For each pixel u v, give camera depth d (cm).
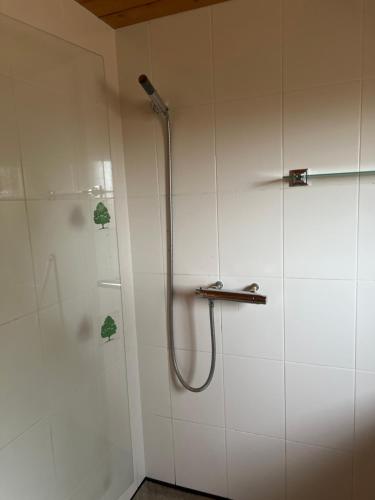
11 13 98
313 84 119
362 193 119
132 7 125
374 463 131
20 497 102
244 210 134
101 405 137
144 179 146
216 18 126
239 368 144
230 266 139
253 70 125
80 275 124
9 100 96
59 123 113
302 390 137
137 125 143
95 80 129
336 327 129
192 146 137
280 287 133
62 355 117
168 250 146
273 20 120
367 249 121
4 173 95
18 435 101
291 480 144
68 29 117
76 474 125
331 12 113
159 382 159
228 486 155
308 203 125
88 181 126
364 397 129
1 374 96
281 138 125
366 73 113
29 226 103
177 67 134
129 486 158
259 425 145
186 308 148
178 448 161
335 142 119
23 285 101
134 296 156
